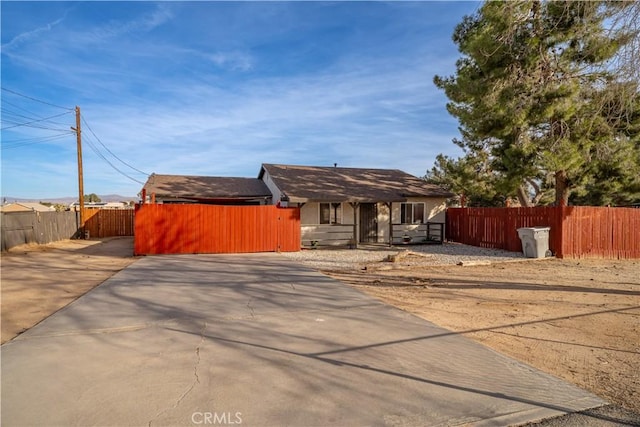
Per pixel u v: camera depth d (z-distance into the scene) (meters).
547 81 12.96
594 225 14.70
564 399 3.60
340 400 3.51
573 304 7.51
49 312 6.72
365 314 6.54
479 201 30.09
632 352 4.91
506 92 13.03
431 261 13.66
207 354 4.65
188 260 13.87
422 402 3.49
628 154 14.10
